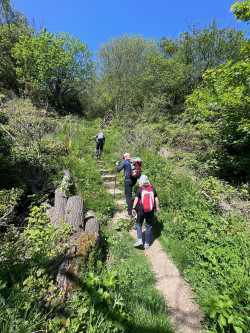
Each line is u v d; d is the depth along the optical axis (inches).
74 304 67.6
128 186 150.8
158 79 461.7
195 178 195.8
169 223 140.0
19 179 165.0
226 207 146.2
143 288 87.5
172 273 100.3
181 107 406.0
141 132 339.9
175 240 123.6
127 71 633.0
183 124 346.6
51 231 100.3
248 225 118.8
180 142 294.4
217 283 85.5
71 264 83.3
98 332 58.2
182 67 417.1
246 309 63.8
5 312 55.4
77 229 108.3
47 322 58.2
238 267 81.8
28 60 496.4
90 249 94.9
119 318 64.9
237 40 413.7
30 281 67.4
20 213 151.0
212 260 92.0
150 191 117.7
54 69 504.4
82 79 574.9
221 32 415.8
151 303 79.0
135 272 96.1
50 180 188.4
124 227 142.8
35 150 208.2
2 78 532.7
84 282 78.3
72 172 206.2
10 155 177.5
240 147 199.8
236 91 162.7
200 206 142.4
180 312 78.2
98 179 207.8
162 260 110.1
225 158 206.4
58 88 573.9
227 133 206.2
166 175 202.1
